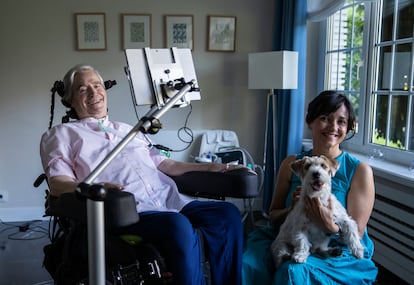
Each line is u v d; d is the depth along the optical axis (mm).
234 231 1505
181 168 1795
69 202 1196
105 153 1635
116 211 1066
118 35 3135
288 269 1309
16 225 3127
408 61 2275
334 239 1495
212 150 3193
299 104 2898
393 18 2395
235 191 1634
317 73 3238
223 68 3301
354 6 2783
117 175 1621
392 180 2094
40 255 2572
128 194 1114
